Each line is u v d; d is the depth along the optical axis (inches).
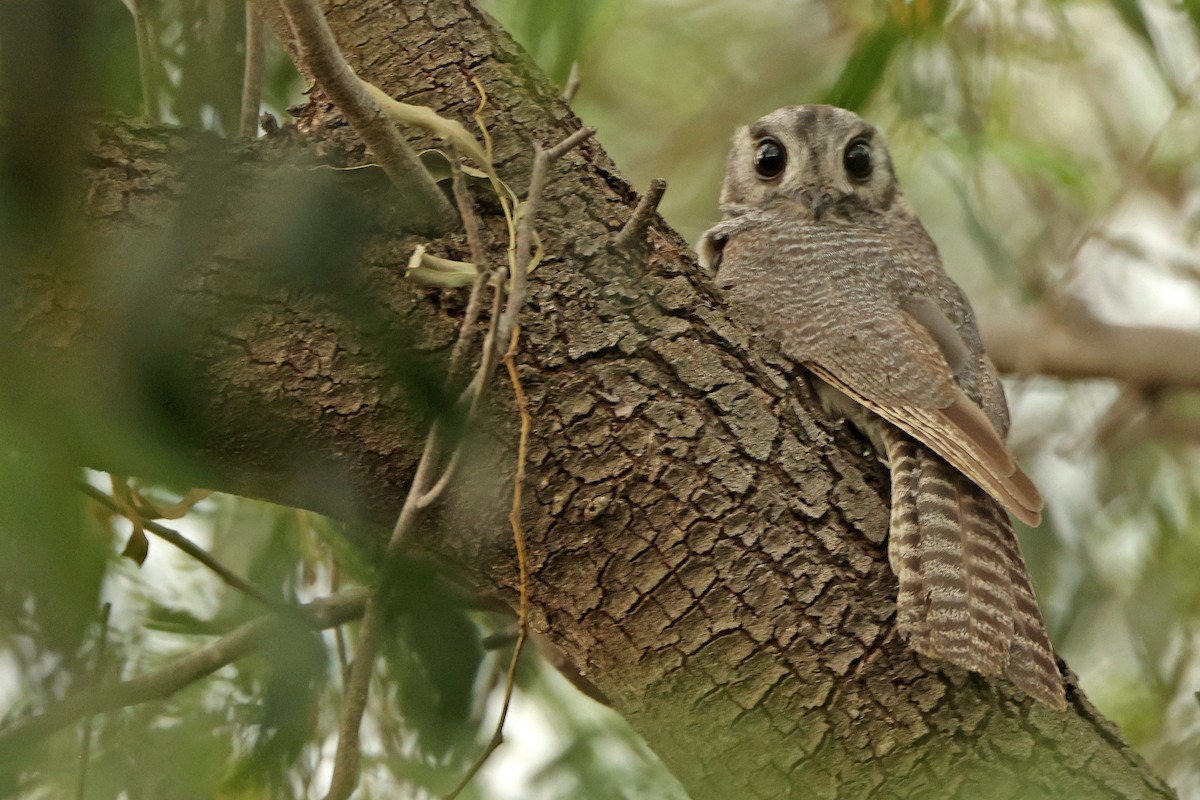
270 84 236.1
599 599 231.1
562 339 231.1
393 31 232.1
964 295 237.9
